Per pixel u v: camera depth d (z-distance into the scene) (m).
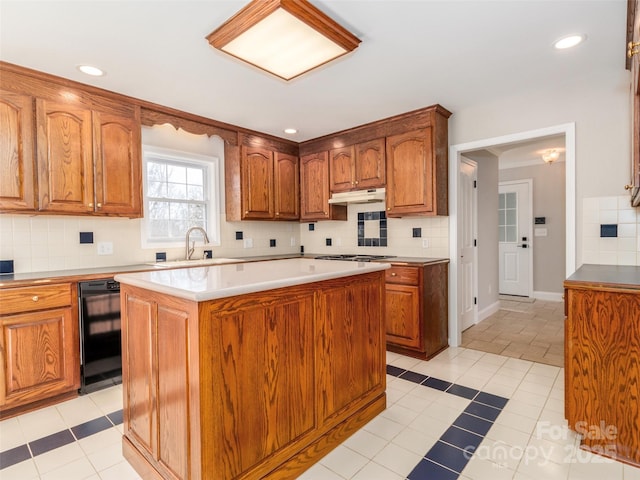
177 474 1.40
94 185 2.71
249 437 1.44
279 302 1.56
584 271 2.23
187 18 1.86
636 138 1.79
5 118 2.31
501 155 5.34
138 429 1.66
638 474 1.62
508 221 6.00
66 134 2.57
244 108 3.24
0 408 2.12
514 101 3.01
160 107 3.13
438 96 3.00
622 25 1.98
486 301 4.58
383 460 1.74
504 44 2.18
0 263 2.49
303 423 1.68
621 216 2.57
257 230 4.38
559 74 2.61
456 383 2.60
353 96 2.98
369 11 1.83
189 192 3.79
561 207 5.52
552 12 1.86
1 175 2.30
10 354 2.16
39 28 1.93
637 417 1.68
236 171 3.87
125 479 1.61
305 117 3.50
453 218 3.46
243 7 1.77
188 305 1.31
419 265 3.04
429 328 3.14
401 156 3.43
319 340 1.77
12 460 1.75
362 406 2.04
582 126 2.70
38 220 2.72
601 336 1.75
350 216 4.35
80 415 2.19
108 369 2.58
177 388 1.39
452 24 1.96
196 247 3.76
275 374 1.55
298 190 4.46
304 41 1.95
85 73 2.48
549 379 2.66
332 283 1.84
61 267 2.83
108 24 1.90
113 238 3.14
